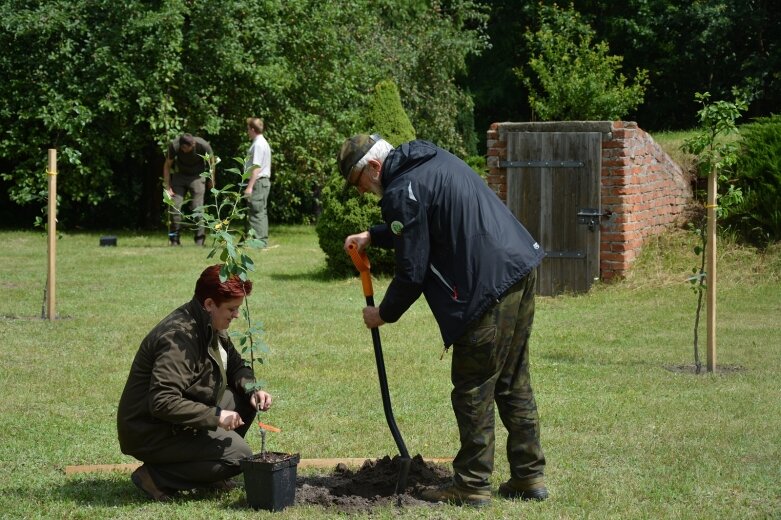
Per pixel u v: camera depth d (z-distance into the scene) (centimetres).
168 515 436
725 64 3111
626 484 494
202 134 2073
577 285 1228
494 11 3538
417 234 434
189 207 1684
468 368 443
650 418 638
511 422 466
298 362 822
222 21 1877
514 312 440
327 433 605
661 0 3142
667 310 1084
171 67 1820
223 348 494
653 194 1299
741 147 1340
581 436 593
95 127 1888
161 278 1298
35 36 1845
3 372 757
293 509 445
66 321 984
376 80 2397
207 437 463
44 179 1888
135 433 457
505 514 439
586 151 1212
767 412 654
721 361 836
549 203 1234
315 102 2050
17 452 553
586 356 856
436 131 2727
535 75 3462
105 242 1681
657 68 3247
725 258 1265
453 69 2806
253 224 1616
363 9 2359
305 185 2134
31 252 1576
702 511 452
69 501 461
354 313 1072
